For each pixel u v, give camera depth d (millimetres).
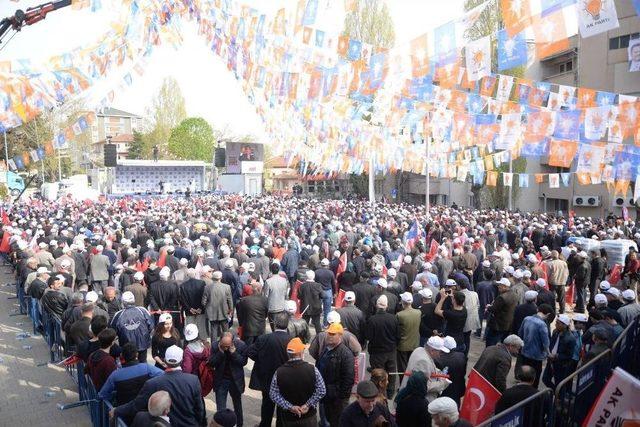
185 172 56062
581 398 5211
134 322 7227
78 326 6988
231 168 53938
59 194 41281
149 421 4160
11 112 9375
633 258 12609
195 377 5016
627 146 12086
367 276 9148
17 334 10625
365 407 4332
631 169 12211
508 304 8211
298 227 17547
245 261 11812
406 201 47531
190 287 8609
